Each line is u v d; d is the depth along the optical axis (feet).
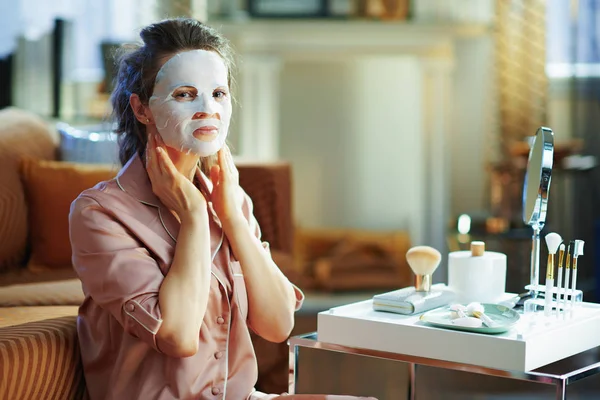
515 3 19.56
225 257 6.46
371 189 22.22
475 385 11.66
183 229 6.03
